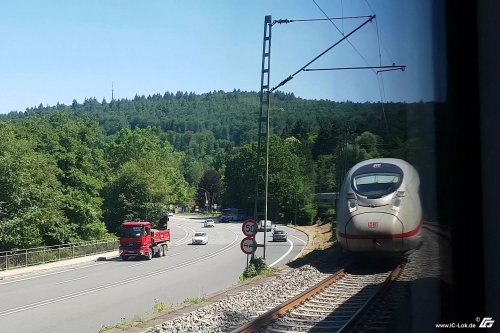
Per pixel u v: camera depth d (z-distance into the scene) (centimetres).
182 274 3406
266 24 2295
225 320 1212
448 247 489
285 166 8369
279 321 1087
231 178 11675
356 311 1103
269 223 7438
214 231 8881
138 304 2098
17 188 4272
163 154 11312
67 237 5041
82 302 2192
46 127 6256
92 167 6384
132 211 7138
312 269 1980
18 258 3747
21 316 1841
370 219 1431
